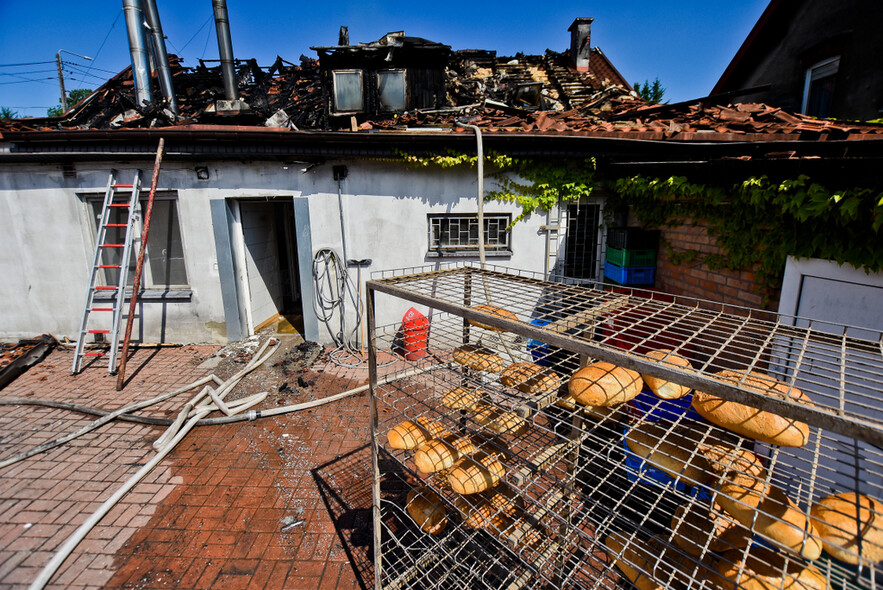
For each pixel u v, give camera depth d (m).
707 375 1.25
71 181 6.25
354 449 4.14
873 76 6.63
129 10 8.34
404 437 2.34
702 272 4.38
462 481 2.16
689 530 1.78
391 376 2.55
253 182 6.30
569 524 2.03
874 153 2.91
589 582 2.23
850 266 2.74
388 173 6.26
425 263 6.54
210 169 6.23
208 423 4.56
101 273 6.64
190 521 3.22
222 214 6.36
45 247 6.48
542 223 6.43
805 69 7.91
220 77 10.58
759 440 1.47
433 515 2.43
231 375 5.77
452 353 2.84
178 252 6.61
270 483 3.66
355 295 6.62
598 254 6.54
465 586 2.32
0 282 6.61
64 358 6.27
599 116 7.94
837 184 2.81
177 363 6.11
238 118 7.93
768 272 3.42
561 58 12.13
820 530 1.32
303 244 6.48
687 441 1.87
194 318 6.69
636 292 5.32
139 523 3.20
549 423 2.87
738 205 3.76
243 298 7.02
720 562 1.62
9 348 6.45
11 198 6.33
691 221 4.55
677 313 2.11
